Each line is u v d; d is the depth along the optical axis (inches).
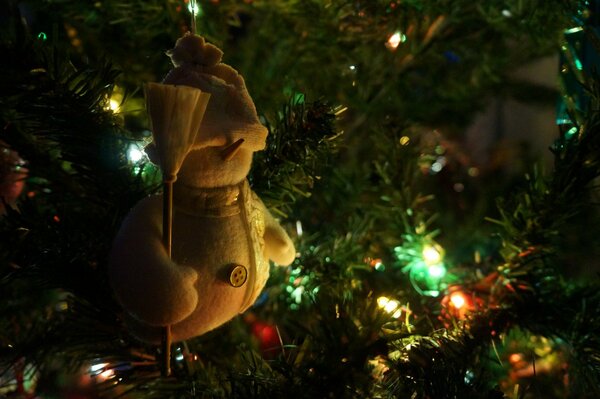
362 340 18.8
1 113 19.7
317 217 26.7
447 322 21.7
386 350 19.0
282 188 20.6
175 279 14.8
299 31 26.8
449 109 33.7
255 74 26.6
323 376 18.2
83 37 25.4
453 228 35.6
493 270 24.8
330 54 27.0
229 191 16.1
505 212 22.1
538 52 30.0
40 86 17.9
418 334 20.4
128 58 25.3
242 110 15.8
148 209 15.8
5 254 18.8
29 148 20.7
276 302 25.1
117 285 15.2
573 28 22.0
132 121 26.0
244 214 16.3
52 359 22.9
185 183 15.9
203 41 16.2
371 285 24.5
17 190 21.8
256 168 20.0
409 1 24.4
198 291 15.7
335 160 25.8
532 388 24.0
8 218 18.6
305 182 20.9
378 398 18.8
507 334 21.4
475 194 39.6
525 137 45.5
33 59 17.7
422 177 34.6
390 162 25.7
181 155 14.6
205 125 15.3
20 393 23.5
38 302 24.9
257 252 16.5
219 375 20.4
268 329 24.9
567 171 20.2
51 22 25.3
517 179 38.8
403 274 25.7
